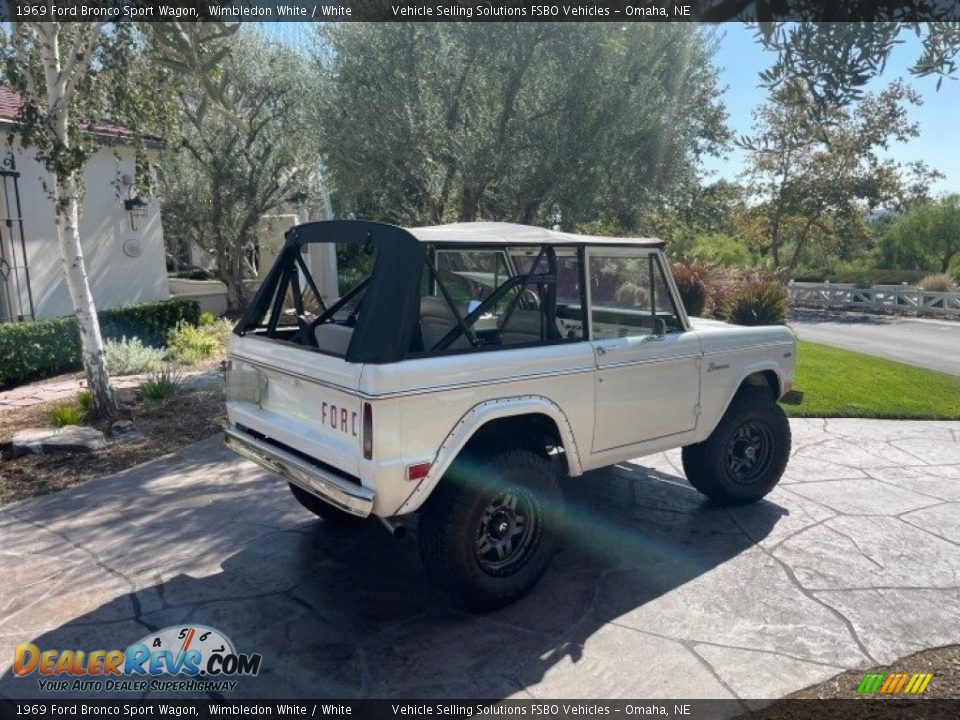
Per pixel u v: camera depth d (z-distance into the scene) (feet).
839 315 75.92
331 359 11.23
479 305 12.57
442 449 11.12
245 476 18.70
